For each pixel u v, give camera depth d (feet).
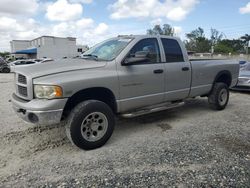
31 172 11.10
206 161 11.93
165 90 16.84
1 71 84.48
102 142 13.69
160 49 16.69
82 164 11.78
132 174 10.82
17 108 13.02
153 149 13.38
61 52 208.33
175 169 11.20
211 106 21.63
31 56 214.07
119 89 14.29
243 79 31.12
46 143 14.33
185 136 15.37
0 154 12.92
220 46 251.80
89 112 12.95
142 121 18.70
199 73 19.25
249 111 21.67
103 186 9.96
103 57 14.93
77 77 12.64
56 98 11.98
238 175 10.63
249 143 14.17
